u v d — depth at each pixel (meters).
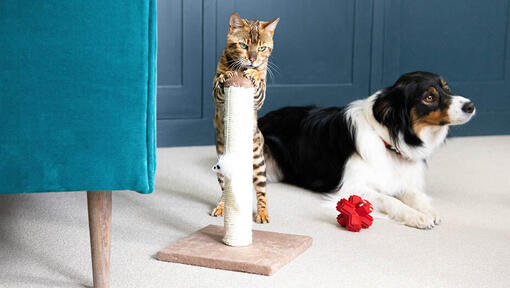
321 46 4.10
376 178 2.54
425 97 2.43
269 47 2.17
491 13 4.35
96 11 1.30
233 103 1.82
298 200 2.59
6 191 1.33
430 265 1.81
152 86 1.38
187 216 2.31
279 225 2.21
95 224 1.47
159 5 3.69
